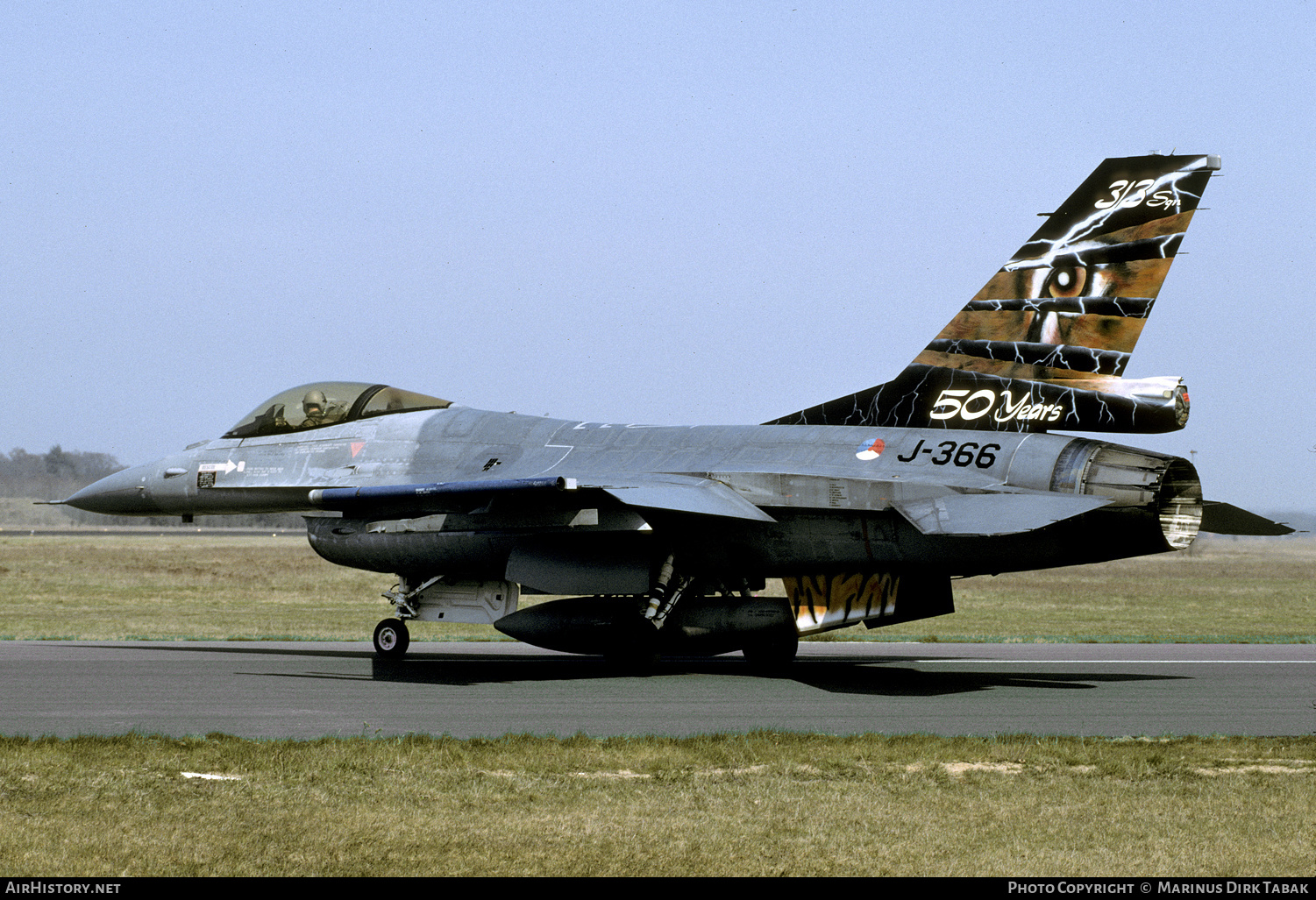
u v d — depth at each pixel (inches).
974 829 1070.4
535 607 2391.7
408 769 1279.5
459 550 2439.7
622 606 2326.5
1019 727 1610.5
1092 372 2044.8
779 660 2464.3
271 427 2800.2
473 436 2593.5
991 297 2143.2
